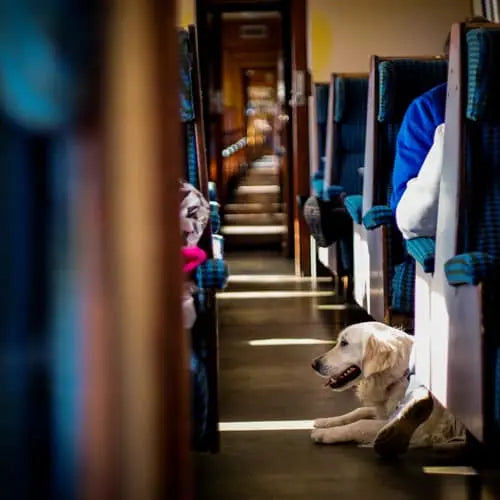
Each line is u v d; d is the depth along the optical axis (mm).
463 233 2920
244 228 11461
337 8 8422
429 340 3297
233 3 9352
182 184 3195
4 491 1109
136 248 1120
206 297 3002
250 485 3029
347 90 6570
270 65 18312
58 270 1100
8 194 1083
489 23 2920
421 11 8430
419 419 3199
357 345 3529
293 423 3812
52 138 1090
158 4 1116
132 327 1128
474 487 2953
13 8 1072
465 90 2889
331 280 7977
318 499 2883
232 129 16938
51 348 1107
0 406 1099
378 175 4703
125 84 1104
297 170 8453
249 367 4871
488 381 2617
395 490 2949
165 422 1169
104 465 1139
